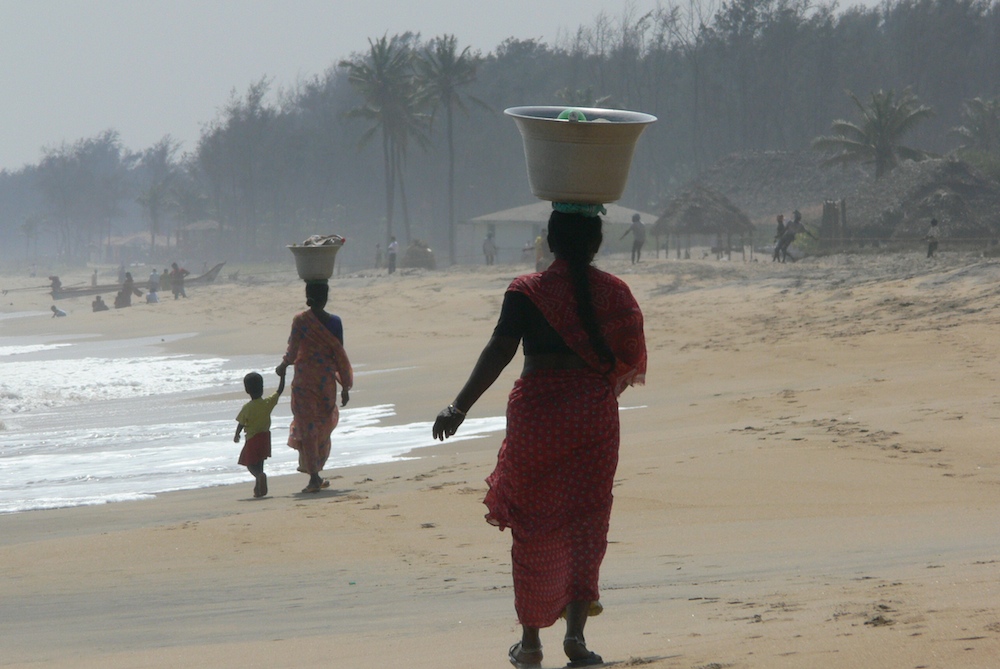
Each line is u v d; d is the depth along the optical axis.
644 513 28.69
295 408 38.69
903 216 181.25
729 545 23.39
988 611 12.33
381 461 45.44
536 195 14.44
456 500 33.06
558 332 13.91
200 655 15.84
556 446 13.80
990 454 32.28
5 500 41.69
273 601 21.28
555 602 13.69
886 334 70.12
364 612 19.23
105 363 105.31
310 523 30.97
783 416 45.00
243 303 169.00
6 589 24.62
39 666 15.82
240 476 44.53
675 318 95.38
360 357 93.62
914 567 17.73
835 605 14.52
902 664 10.34
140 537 30.27
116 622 19.98
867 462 32.75
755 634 13.06
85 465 49.66
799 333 76.75
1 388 83.94
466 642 15.49
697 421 47.16
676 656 12.39
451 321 121.38
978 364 55.22
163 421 64.25
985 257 129.75
